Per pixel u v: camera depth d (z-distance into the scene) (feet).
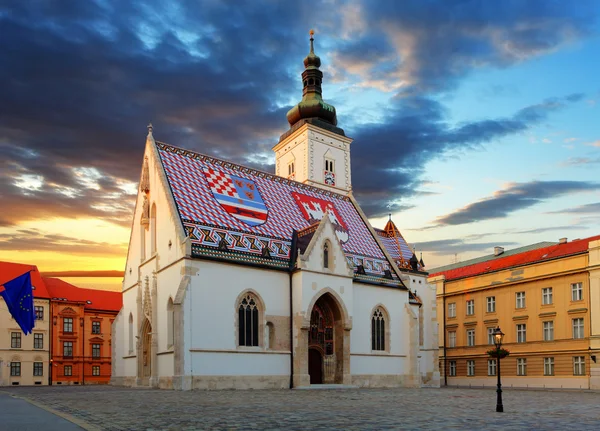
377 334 208.54
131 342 203.31
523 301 253.65
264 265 177.47
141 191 199.82
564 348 231.91
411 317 214.90
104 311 320.91
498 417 87.10
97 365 313.73
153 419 76.59
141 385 184.96
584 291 227.40
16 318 208.74
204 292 161.79
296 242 194.29
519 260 269.44
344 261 193.98
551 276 240.32
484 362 269.03
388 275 217.36
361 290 204.85
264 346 172.24
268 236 188.55
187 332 155.84
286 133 296.51
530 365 245.65
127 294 209.05
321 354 188.75
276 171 302.25
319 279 184.44
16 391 153.89
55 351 299.58
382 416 85.46
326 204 230.07
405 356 213.87
